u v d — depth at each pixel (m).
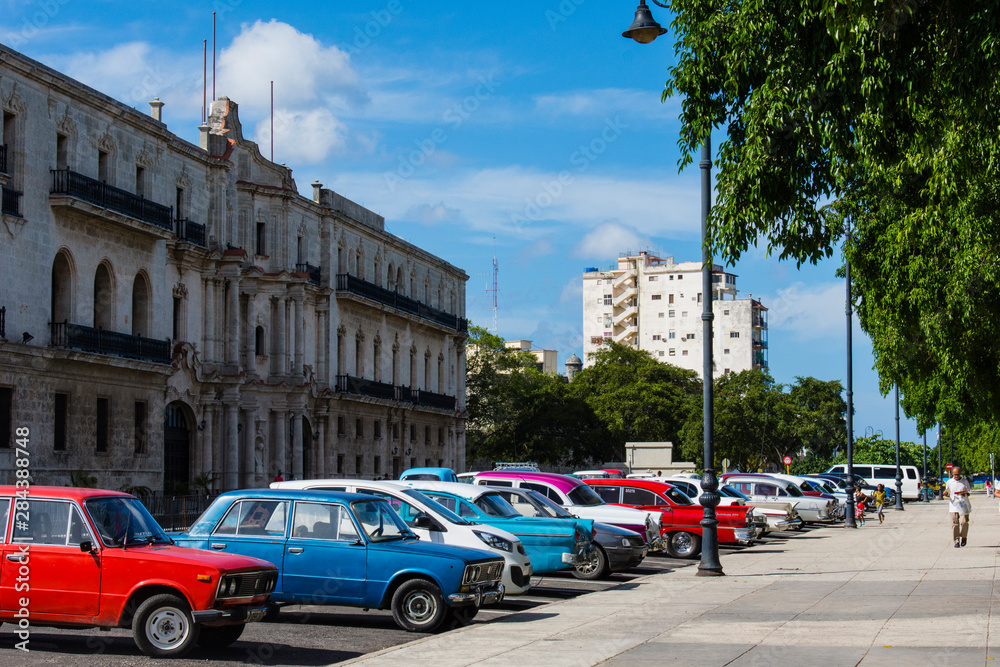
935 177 13.89
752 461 97.19
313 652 14.09
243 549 16.39
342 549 16.20
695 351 152.75
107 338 39.38
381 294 65.19
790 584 21.66
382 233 66.62
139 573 13.38
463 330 80.38
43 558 13.52
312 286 56.09
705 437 24.08
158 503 40.34
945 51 12.66
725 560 28.81
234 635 14.24
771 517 40.47
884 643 13.67
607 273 160.50
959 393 28.97
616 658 12.79
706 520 23.94
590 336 160.50
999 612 16.56
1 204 34.56
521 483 27.06
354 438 62.00
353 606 16.17
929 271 21.44
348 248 62.19
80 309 38.72
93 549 13.48
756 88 13.95
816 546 33.81
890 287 23.27
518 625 15.96
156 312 43.62
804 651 13.13
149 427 42.41
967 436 37.25
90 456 38.59
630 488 30.48
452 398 75.94
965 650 12.98
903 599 18.55
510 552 18.61
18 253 35.50
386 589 16.00
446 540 18.20
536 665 12.34
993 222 17.28
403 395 68.25
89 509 13.75
